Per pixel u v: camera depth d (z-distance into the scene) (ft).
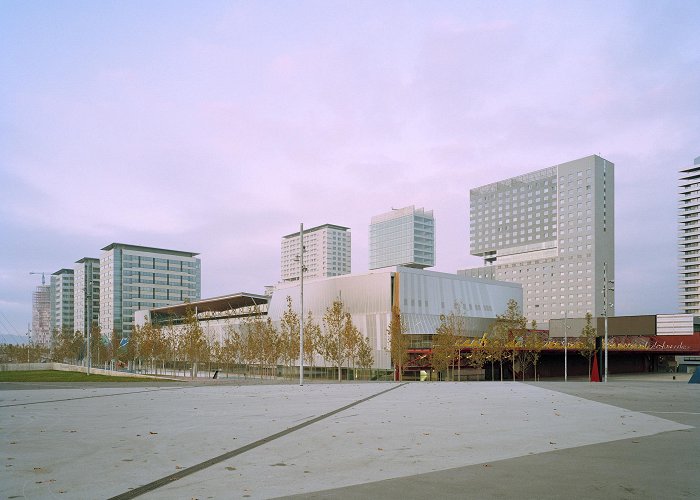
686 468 35.73
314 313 291.38
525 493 29.71
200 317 420.77
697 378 130.72
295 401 80.48
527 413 65.16
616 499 28.63
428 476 33.45
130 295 552.00
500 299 324.19
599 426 54.34
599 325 380.17
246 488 30.53
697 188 638.53
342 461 37.63
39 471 34.68
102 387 112.78
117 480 32.40
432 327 266.36
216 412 65.62
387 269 260.42
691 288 631.97
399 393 97.55
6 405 74.38
